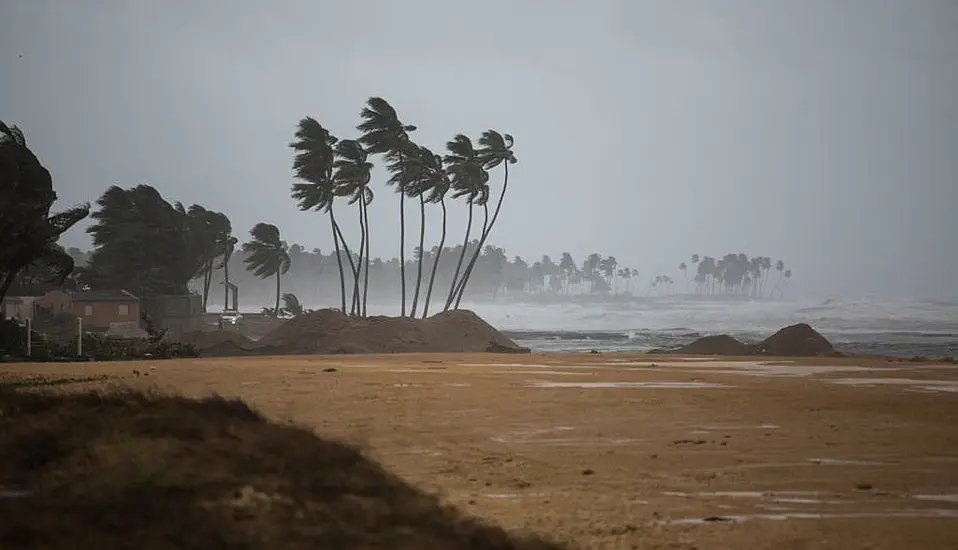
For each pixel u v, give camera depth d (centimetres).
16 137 10112
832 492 2259
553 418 3716
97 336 11869
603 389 5109
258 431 2233
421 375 6206
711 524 1900
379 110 17262
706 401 4431
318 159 17150
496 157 17738
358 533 1552
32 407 2391
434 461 2691
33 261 10206
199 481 1728
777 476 2472
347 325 13725
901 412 3991
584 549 1662
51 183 10438
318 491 1817
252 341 13538
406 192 17712
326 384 5259
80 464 1858
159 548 1369
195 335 13525
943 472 2533
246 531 1482
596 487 2312
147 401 2472
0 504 1565
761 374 6675
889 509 2066
